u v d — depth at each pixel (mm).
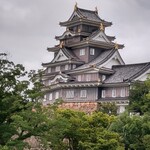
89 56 113750
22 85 43219
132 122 56500
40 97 43875
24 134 45938
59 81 111375
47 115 43906
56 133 43125
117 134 50812
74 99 107688
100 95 104750
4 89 42719
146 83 73625
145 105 66812
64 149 48156
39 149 51344
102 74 106500
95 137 48438
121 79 102562
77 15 120500
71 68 113375
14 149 40594
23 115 41656
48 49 122562
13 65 42969
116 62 111375
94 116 50188
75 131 47938
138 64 105375
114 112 87750
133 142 56312
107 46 115312
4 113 41812
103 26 117500
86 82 105250
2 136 41375
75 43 115625
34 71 44531
